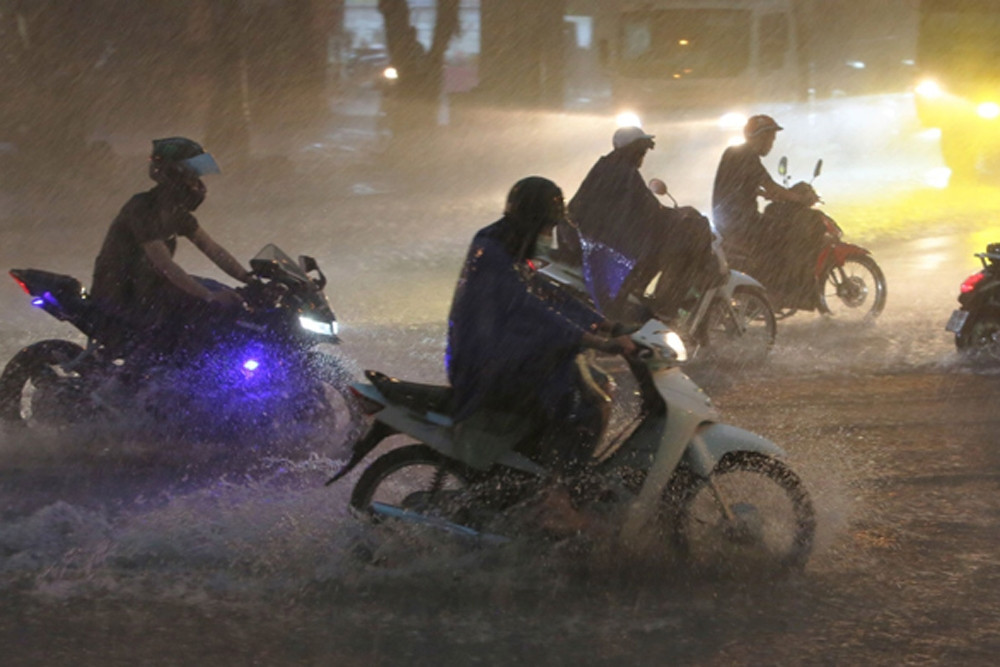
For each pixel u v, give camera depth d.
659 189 23.14
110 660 10.69
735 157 25.42
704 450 12.62
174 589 12.19
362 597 12.04
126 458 16.52
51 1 51.34
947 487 15.75
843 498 15.26
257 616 11.60
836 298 29.55
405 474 13.56
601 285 21.95
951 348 24.30
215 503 14.68
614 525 12.41
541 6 60.56
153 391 16.95
